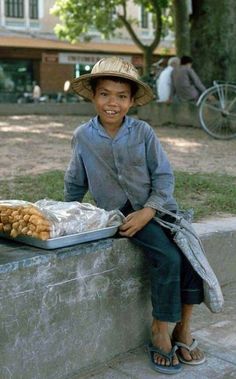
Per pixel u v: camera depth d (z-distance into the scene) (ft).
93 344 8.80
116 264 8.89
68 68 94.84
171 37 97.14
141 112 38.73
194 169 20.93
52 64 93.40
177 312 8.68
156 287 8.77
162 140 29.07
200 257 8.78
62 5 71.97
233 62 37.27
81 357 8.65
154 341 9.11
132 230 8.72
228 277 12.41
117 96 8.57
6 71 90.63
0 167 20.71
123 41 99.19
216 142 28.63
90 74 8.56
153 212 8.72
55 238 8.07
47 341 8.13
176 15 44.83
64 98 80.64
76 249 8.27
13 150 25.20
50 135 31.40
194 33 37.91
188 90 35.22
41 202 9.11
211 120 29.58
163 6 63.62
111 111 8.58
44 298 7.97
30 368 7.98
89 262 8.47
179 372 8.81
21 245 8.37
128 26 68.44
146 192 8.96
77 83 8.87
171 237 8.89
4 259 7.68
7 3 90.43
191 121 35.22
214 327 10.44
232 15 36.76
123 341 9.28
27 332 7.85
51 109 48.01
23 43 90.43
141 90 8.84
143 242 8.81
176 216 8.91
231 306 11.40
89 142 8.86
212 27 37.06
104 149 8.76
